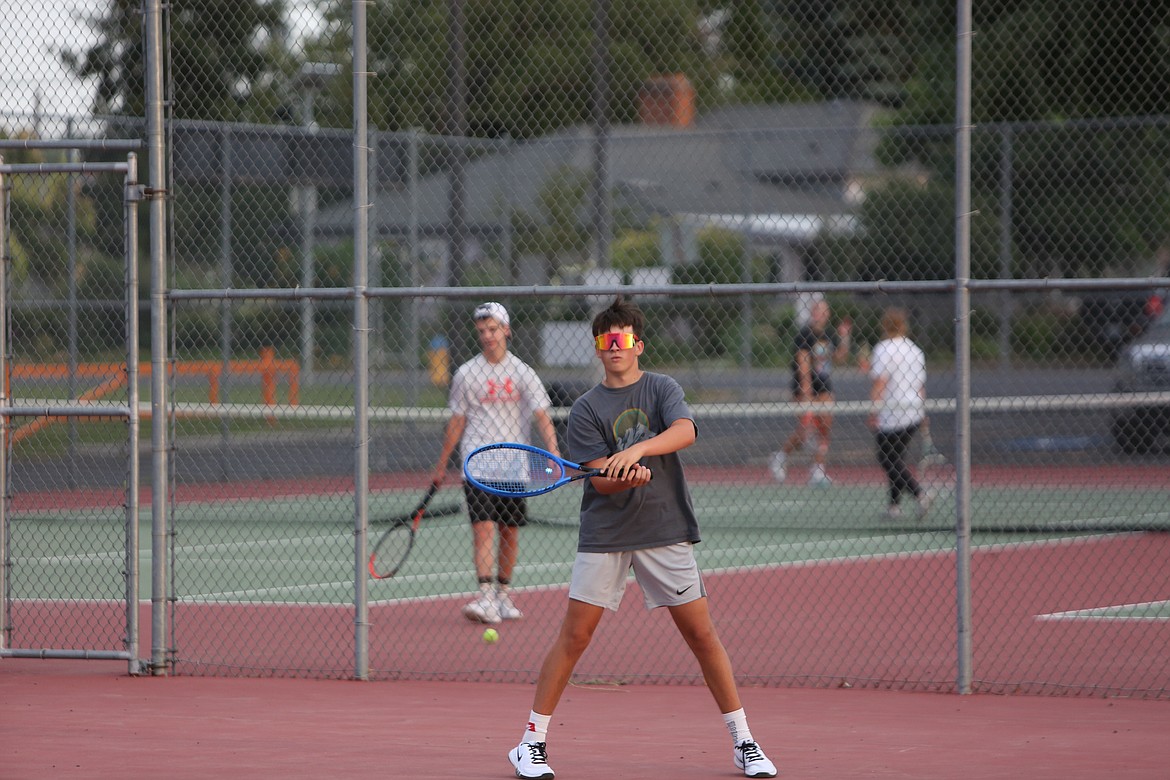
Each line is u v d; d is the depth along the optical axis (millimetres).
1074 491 40656
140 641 22703
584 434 14664
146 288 41000
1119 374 42781
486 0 43969
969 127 18359
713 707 17922
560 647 14398
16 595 26938
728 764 14891
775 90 57969
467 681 19703
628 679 19500
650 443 13945
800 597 26203
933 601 25578
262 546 33875
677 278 45219
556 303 43781
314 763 14852
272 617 24641
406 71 43250
